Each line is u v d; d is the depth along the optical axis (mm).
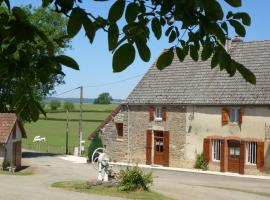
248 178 33656
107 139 43031
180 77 40688
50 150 57438
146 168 38344
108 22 2740
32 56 3031
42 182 27859
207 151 37656
